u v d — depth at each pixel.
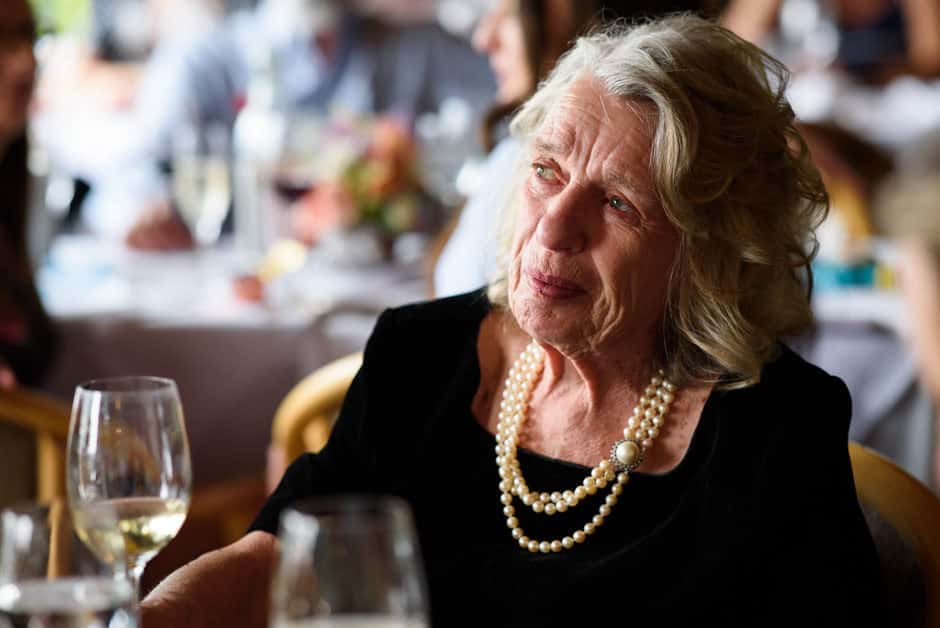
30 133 3.59
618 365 1.77
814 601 1.62
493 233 1.94
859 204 3.87
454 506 1.83
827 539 1.64
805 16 6.47
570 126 1.71
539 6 2.85
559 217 1.69
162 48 7.04
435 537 1.83
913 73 5.11
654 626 1.66
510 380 1.86
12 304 3.42
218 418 3.52
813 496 1.65
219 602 1.68
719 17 2.73
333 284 3.83
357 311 3.61
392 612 0.98
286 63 6.89
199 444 3.53
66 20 7.50
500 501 1.80
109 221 4.65
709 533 1.66
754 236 1.71
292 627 0.99
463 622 1.73
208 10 7.48
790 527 1.64
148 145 5.84
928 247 3.49
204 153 4.45
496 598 1.71
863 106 4.85
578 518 1.75
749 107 1.70
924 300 3.47
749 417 1.70
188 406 3.53
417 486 1.85
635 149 1.67
